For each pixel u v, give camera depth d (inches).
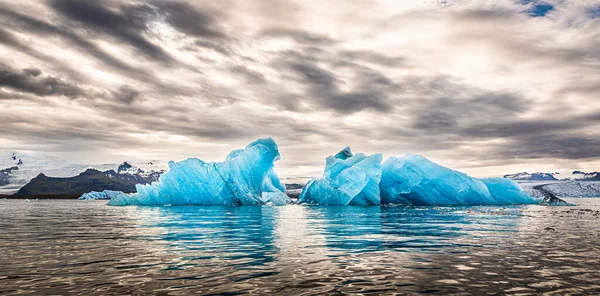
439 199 1071.6
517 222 486.6
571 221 505.0
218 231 371.9
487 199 1097.4
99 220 545.0
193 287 152.6
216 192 1027.3
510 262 206.1
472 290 149.3
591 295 142.4
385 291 147.4
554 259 215.6
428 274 176.6
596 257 222.8
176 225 443.5
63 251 243.8
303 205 1048.8
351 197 1007.6
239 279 165.9
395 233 352.8
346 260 210.7
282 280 164.2
